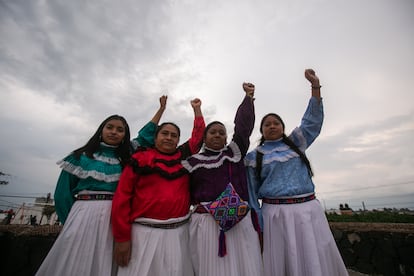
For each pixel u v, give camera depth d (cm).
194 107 294
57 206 212
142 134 276
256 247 202
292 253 200
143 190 204
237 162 228
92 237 187
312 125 250
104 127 233
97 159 218
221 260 186
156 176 208
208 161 222
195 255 196
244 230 199
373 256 403
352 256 426
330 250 207
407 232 381
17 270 350
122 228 185
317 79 254
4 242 362
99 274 181
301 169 233
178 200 202
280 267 208
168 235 191
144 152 225
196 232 200
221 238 187
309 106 254
